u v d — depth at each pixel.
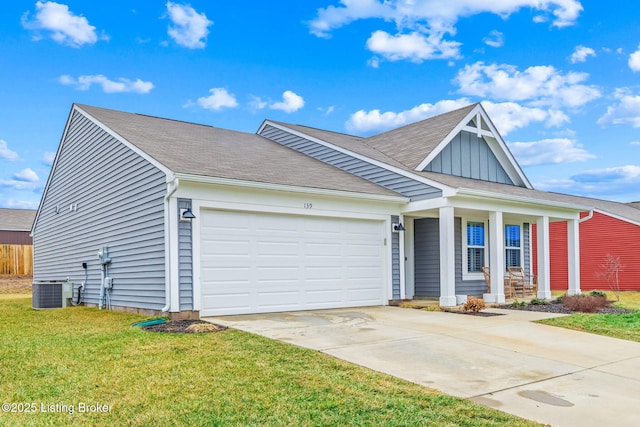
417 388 5.62
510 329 9.17
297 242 11.66
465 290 15.48
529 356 7.23
